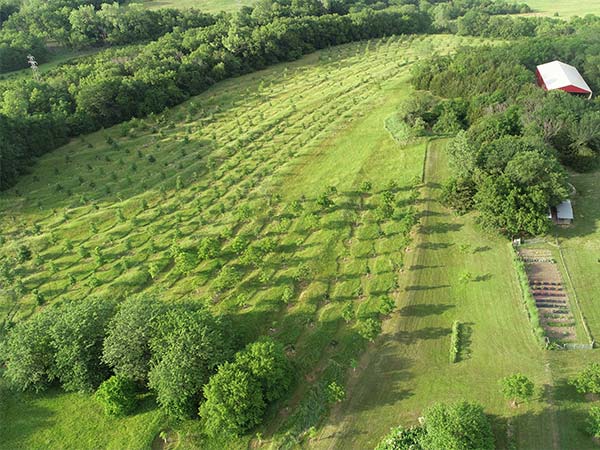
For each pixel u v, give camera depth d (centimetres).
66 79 10062
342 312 5322
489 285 5578
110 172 8094
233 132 9200
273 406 4381
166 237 6556
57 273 6100
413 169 7662
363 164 7900
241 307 5441
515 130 7531
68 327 4656
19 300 5753
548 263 5853
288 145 8612
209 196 7344
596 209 6619
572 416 4194
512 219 5891
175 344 4275
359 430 4197
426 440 3844
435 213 6731
